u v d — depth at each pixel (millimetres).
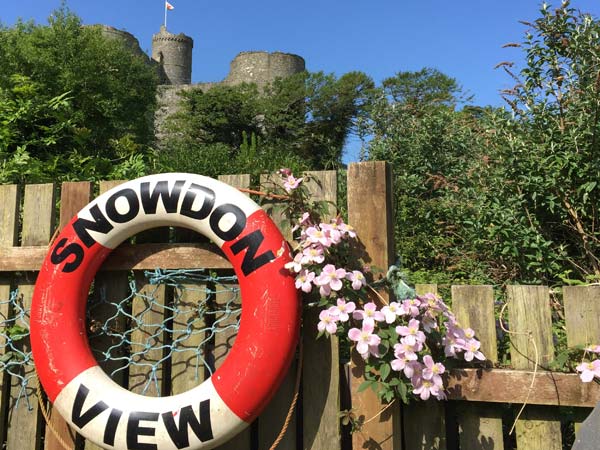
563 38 3336
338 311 1698
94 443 1801
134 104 19438
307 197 1928
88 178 3822
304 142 27500
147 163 6082
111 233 1930
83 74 16812
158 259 2014
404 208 4504
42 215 2199
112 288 2078
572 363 1703
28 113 4211
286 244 1813
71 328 1874
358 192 1879
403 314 1668
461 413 1780
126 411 1744
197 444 1702
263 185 1988
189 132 27703
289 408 1879
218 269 2029
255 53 38031
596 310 1696
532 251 3271
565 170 3203
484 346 1783
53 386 1811
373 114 6102
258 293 1745
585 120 3096
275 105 28859
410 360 1627
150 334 2031
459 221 3975
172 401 1743
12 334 2137
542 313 1743
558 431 1705
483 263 3652
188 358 1982
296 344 1757
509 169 3357
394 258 1890
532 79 3516
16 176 3451
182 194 1873
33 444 2070
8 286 2203
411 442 1805
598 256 3197
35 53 15883
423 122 5473
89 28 18422
